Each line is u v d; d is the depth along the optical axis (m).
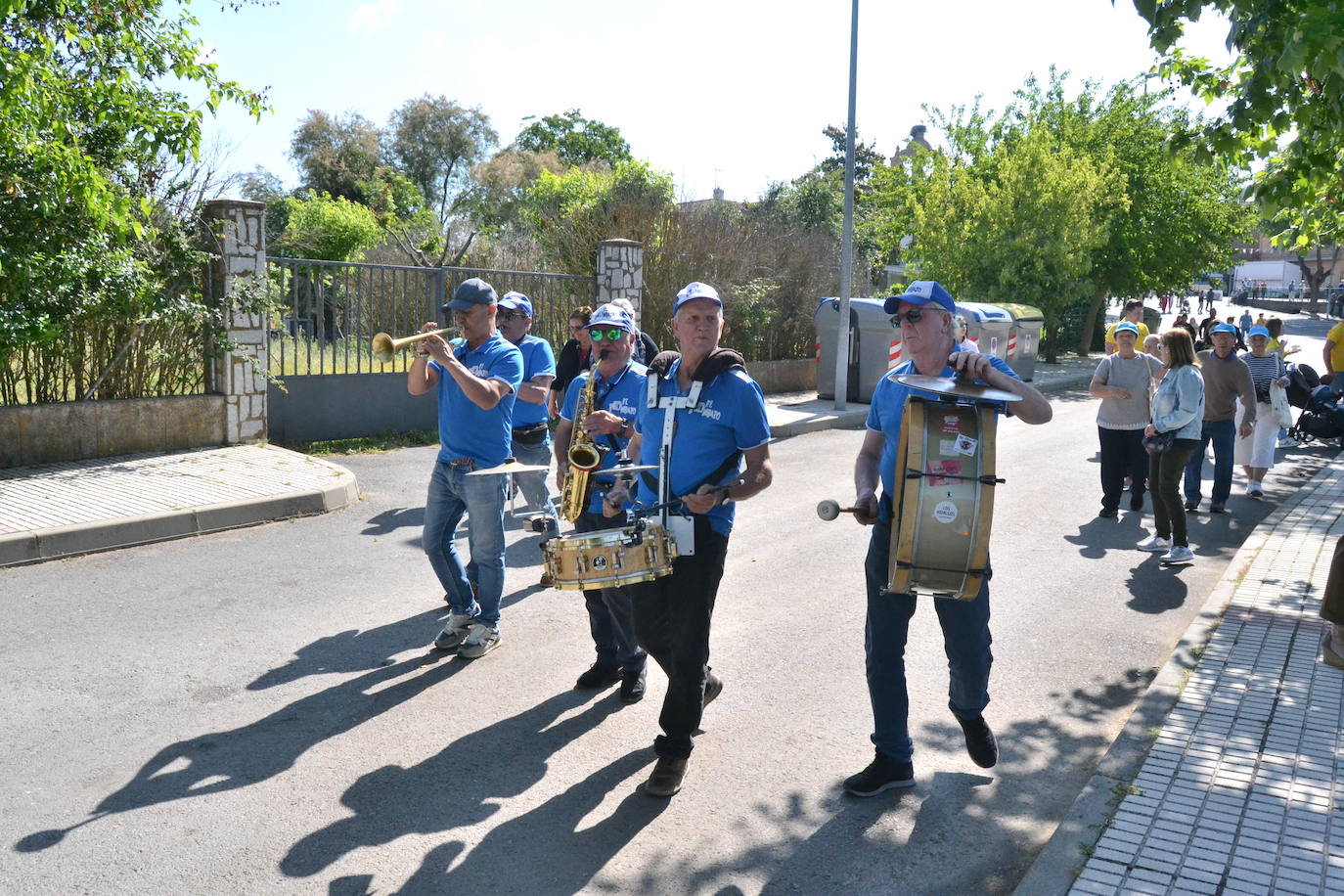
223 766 4.23
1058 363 28.33
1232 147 6.30
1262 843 3.50
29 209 9.29
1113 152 28.88
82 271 9.41
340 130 49.28
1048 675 5.38
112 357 10.23
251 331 10.89
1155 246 30.34
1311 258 71.06
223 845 3.64
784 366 19.45
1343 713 4.59
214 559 7.29
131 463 9.75
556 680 5.22
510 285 14.15
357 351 12.46
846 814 3.93
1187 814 3.70
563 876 3.49
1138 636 6.01
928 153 29.86
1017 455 12.77
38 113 8.91
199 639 5.69
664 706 4.08
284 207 33.56
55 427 9.68
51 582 6.65
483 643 5.50
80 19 9.59
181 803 3.92
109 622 5.92
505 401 5.32
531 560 7.45
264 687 5.05
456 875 3.48
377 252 29.66
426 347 5.01
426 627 5.97
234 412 10.84
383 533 8.12
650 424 4.20
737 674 5.33
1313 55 4.22
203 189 10.83
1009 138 30.22
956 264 28.05
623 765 4.31
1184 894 3.20
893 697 4.02
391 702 4.90
